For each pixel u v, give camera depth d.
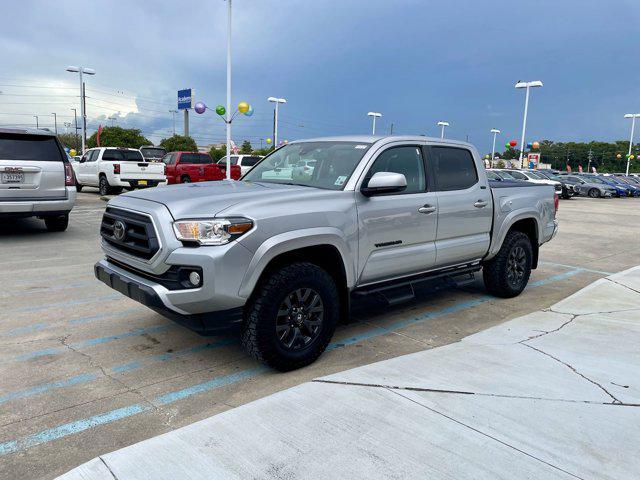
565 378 3.55
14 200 9.11
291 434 2.79
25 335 4.70
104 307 5.60
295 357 3.90
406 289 4.84
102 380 3.79
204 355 4.30
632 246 11.34
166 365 4.08
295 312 3.89
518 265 6.28
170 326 5.00
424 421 2.91
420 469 2.46
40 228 11.45
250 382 3.79
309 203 3.95
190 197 3.81
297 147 5.18
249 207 3.65
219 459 2.56
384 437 2.74
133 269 3.95
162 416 3.27
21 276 6.92
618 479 2.40
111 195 19.98
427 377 3.54
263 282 3.75
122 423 3.18
